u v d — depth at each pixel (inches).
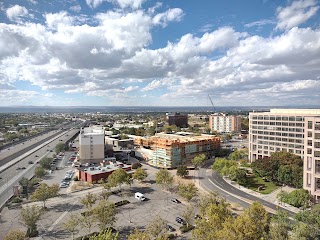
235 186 6186.0
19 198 5172.2
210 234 2819.9
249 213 3277.6
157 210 4672.7
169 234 3661.4
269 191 5743.1
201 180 6752.0
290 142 7573.8
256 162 6889.8
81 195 5497.1
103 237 2878.9
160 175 5856.3
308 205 4776.1
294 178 5757.9
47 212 4564.5
